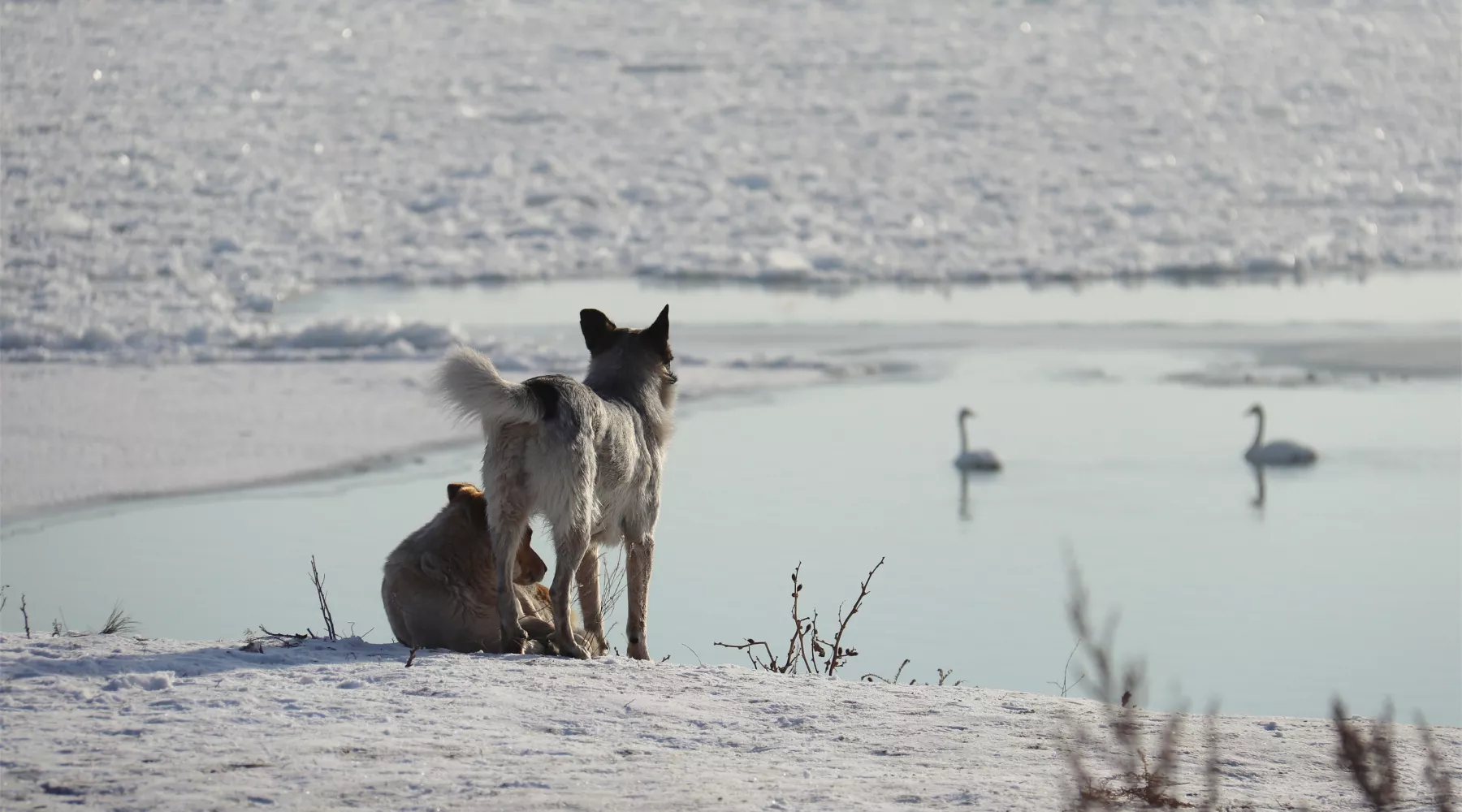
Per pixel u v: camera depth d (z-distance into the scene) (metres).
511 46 86.06
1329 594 14.50
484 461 7.49
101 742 5.53
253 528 16.20
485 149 61.22
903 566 15.20
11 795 4.92
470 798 5.03
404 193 53.41
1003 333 32.72
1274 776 5.81
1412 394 26.09
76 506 17.22
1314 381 27.39
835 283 41.81
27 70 72.88
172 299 36.44
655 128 66.12
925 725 6.38
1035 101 72.88
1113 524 17.55
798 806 5.04
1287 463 20.80
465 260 44.03
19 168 54.06
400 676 6.67
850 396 25.89
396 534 15.92
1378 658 12.45
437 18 93.62
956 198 52.91
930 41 90.12
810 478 19.62
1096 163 60.28
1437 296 38.53
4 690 6.17
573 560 7.48
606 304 37.41
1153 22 97.75
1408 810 5.26
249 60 79.06
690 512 17.69
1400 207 54.53
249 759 5.38
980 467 20.33
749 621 12.81
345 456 19.94
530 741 5.81
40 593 13.31
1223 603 14.02
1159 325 33.75
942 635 12.66
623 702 6.47
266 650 7.20
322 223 48.22
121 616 12.12
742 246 46.47
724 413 24.31
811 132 65.12
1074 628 12.68
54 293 36.16
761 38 90.19
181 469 19.06
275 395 24.03
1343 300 37.69
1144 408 25.08
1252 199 54.88
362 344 29.39
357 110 68.62
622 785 5.25
